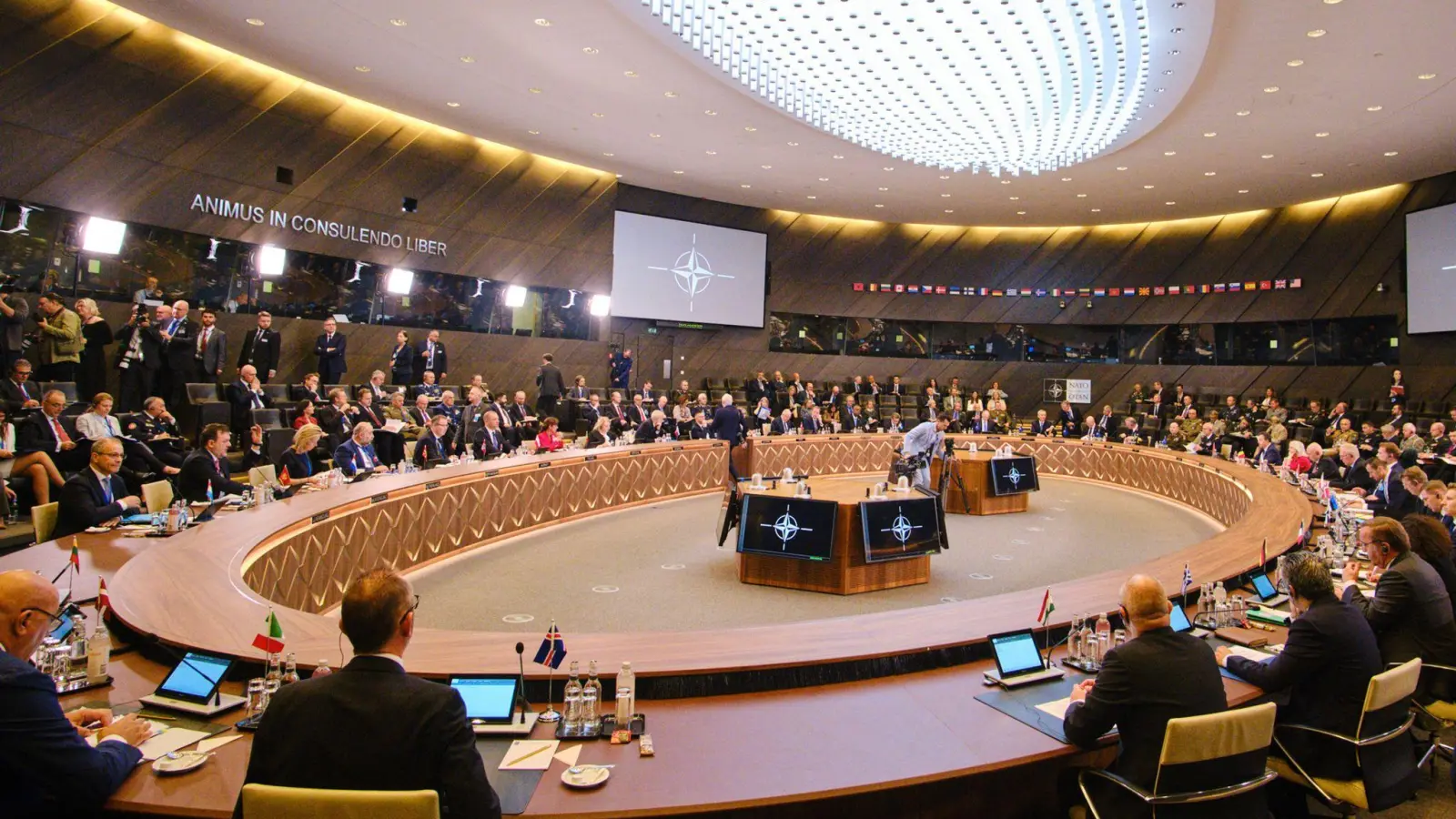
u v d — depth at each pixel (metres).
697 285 19.97
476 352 16.42
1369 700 3.12
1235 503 10.87
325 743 1.99
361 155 14.56
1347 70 10.85
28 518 7.34
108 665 3.24
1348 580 5.11
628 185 19.22
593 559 8.60
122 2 10.41
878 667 3.38
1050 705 3.13
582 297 18.25
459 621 6.31
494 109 13.82
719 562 8.64
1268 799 3.62
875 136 13.34
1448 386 16.95
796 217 22.14
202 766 2.43
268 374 12.33
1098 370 22.81
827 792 2.41
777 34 8.95
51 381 9.55
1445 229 17.02
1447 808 3.81
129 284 11.74
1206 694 2.72
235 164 12.87
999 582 8.12
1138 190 18.28
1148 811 2.60
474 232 16.36
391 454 11.23
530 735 2.73
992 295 23.38
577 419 15.86
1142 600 2.84
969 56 9.62
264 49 11.62
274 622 2.88
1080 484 16.64
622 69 11.64
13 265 10.56
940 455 12.78
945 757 2.67
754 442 14.62
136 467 8.40
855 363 22.44
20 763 2.10
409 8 9.91
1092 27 8.80
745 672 3.18
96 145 11.33
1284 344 20.25
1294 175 16.69
